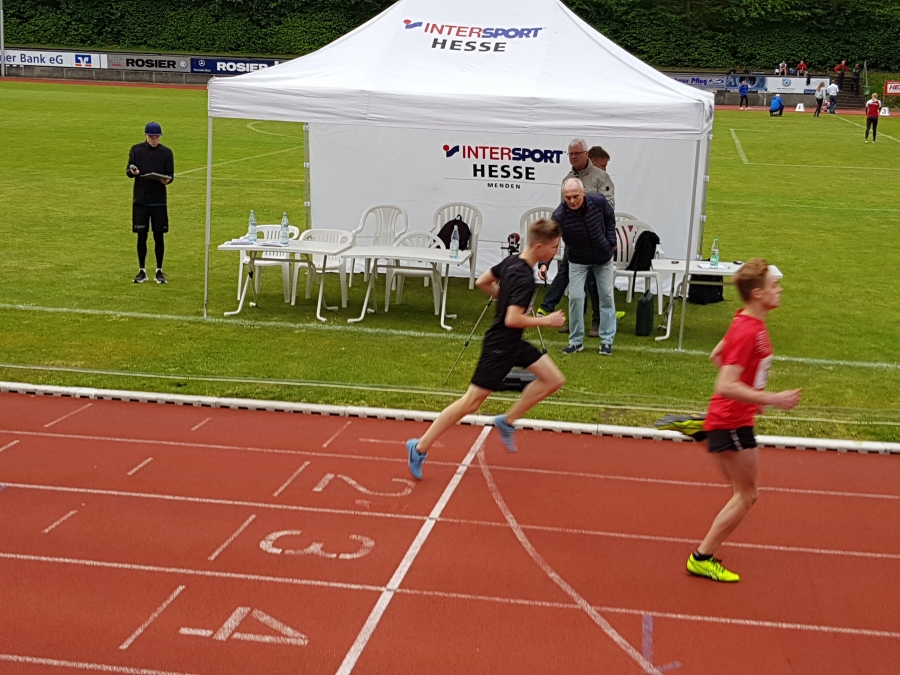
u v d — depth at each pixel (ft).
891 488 23.53
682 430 18.94
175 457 24.22
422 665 16.01
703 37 204.23
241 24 208.64
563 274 34.91
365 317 37.01
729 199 70.18
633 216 40.96
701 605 18.13
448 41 35.22
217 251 47.83
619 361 32.12
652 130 31.32
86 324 34.30
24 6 208.54
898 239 55.98
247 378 29.25
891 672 16.19
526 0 36.42
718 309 39.86
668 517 21.74
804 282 44.78
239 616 17.33
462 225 41.63
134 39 209.87
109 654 16.15
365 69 34.01
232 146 94.43
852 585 19.04
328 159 43.93
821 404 28.43
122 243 48.73
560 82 33.01
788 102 172.86
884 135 122.62
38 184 65.77
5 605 17.54
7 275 40.98
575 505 22.20
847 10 200.95
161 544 19.89
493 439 25.81
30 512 21.15
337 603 17.84
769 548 20.51
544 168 42.52
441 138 42.91
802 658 16.53
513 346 22.12
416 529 20.83
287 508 21.63
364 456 24.56
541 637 16.93
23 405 27.32
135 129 100.99
